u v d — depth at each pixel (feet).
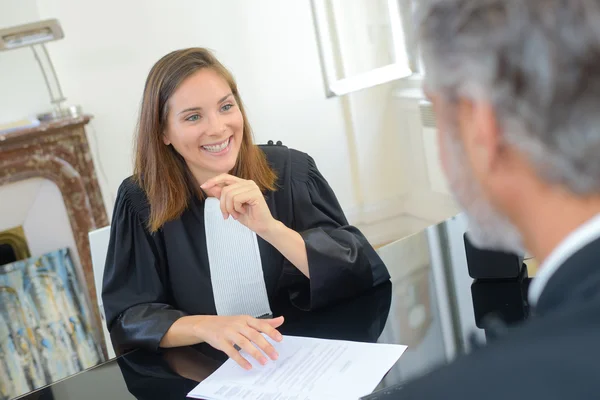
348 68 13.57
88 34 12.18
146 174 5.60
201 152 5.45
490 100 1.40
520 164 1.44
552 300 1.34
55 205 11.63
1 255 11.55
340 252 4.89
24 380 10.87
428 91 1.60
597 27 1.26
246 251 5.63
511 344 1.29
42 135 11.14
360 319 4.36
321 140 13.98
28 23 11.10
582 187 1.34
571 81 1.29
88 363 11.38
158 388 3.95
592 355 1.17
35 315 11.19
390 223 14.40
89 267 11.91
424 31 1.52
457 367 1.33
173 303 5.72
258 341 4.08
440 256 5.15
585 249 1.30
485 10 1.39
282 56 13.52
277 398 3.53
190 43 12.91
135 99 12.62
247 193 4.97
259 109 13.58
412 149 13.69
